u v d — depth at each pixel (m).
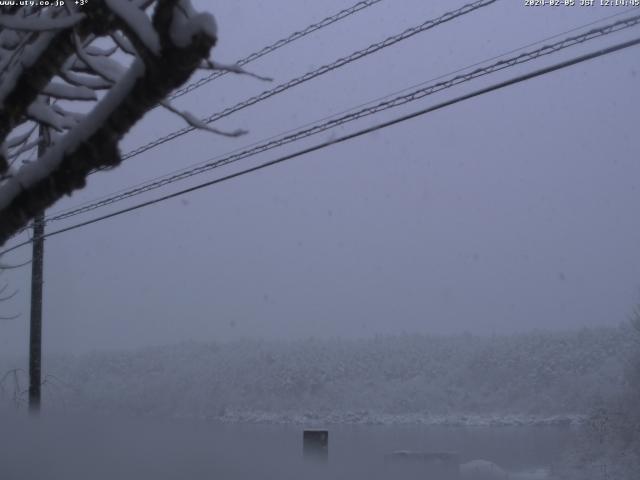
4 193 8.30
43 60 7.67
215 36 6.77
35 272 18.92
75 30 7.43
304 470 14.23
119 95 7.54
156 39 6.88
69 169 8.01
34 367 18.70
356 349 79.12
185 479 12.84
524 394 65.31
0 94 7.87
